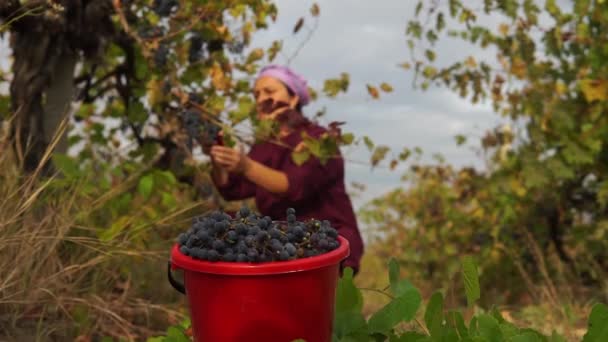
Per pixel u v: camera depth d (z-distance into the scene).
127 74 3.70
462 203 5.77
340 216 3.22
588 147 4.89
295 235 1.86
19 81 3.11
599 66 4.67
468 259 1.99
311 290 1.80
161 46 3.51
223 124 3.50
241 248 1.78
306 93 3.50
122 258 3.38
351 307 2.19
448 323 2.08
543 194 5.38
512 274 5.55
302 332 1.81
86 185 3.35
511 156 5.14
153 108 3.71
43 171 3.21
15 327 2.83
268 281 1.75
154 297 3.70
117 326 3.21
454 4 4.56
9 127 3.05
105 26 3.34
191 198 4.27
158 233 3.80
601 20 4.55
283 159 3.33
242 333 1.78
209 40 3.74
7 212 2.84
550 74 4.97
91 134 4.17
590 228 5.21
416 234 6.06
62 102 3.38
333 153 3.12
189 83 3.75
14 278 2.79
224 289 1.77
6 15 3.00
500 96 4.95
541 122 4.85
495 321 1.98
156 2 3.48
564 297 4.73
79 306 3.03
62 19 3.06
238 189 3.56
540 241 5.42
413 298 2.10
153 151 3.88
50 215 2.93
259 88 3.49
